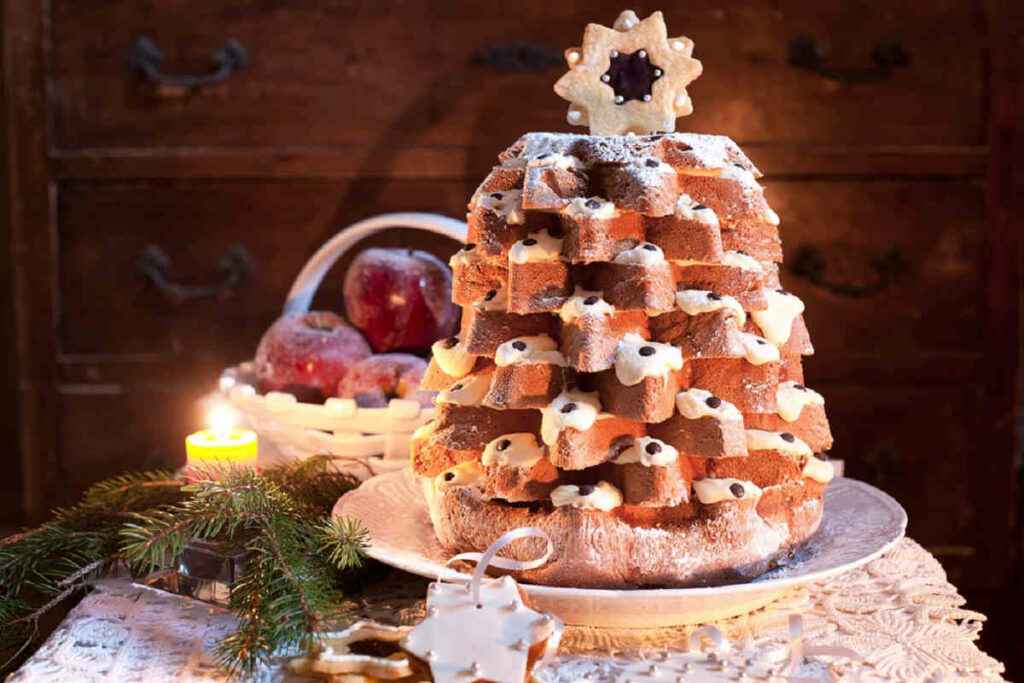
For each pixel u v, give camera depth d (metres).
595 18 1.66
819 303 1.70
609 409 1.00
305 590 0.99
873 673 0.97
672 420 1.01
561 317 1.01
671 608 0.98
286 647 0.98
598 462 1.00
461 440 1.04
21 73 1.65
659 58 1.10
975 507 1.72
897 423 1.71
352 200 1.68
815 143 1.67
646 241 1.02
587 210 1.00
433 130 1.67
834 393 1.71
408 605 1.08
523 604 0.96
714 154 1.04
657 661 0.99
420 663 0.93
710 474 1.02
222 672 0.98
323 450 1.25
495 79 1.66
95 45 1.65
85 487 1.71
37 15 1.64
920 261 1.69
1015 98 1.66
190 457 1.18
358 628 0.98
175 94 1.65
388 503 1.13
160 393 1.70
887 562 1.14
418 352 1.43
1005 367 1.70
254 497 1.05
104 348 1.70
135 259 1.68
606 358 0.99
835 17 1.66
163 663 1.00
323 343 1.35
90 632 1.03
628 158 1.02
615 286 1.00
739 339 1.01
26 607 1.08
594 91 1.10
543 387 1.01
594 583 1.00
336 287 1.70
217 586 1.07
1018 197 1.67
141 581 1.10
